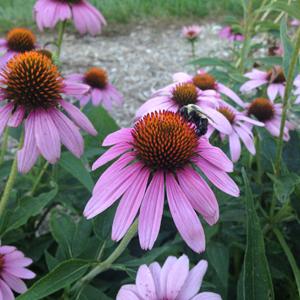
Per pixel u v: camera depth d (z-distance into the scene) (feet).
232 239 0.83
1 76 0.68
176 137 0.56
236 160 0.85
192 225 0.51
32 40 1.12
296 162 0.91
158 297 0.55
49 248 0.97
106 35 3.29
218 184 0.55
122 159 0.56
